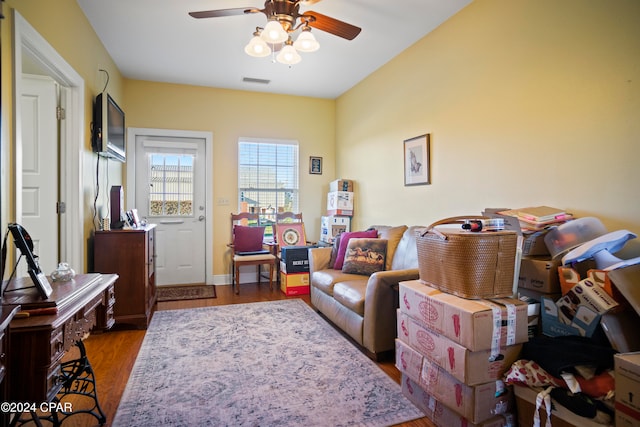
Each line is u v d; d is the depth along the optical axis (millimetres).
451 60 2980
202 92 4742
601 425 1252
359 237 3477
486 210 2301
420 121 3395
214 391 2014
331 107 5375
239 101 4910
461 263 1664
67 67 2500
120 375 2213
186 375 2203
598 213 1899
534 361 1531
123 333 2932
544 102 2195
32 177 2574
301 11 2861
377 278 2408
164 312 3508
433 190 3229
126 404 1876
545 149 2189
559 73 2104
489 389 1534
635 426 1160
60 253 2672
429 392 1748
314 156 5293
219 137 4824
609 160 1847
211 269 4801
